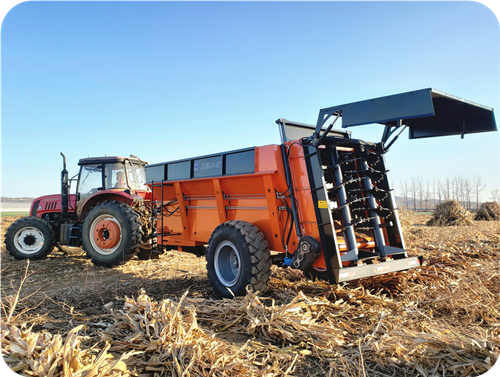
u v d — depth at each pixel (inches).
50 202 318.3
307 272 188.2
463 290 158.6
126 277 219.3
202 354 94.0
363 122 133.3
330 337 108.3
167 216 235.8
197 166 205.3
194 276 220.1
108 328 113.5
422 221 642.2
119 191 271.3
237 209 188.1
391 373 90.7
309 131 185.0
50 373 75.3
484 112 160.7
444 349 96.0
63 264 272.8
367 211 175.0
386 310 130.1
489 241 318.3
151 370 88.7
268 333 116.6
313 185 150.8
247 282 154.3
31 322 129.7
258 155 169.6
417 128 182.7
